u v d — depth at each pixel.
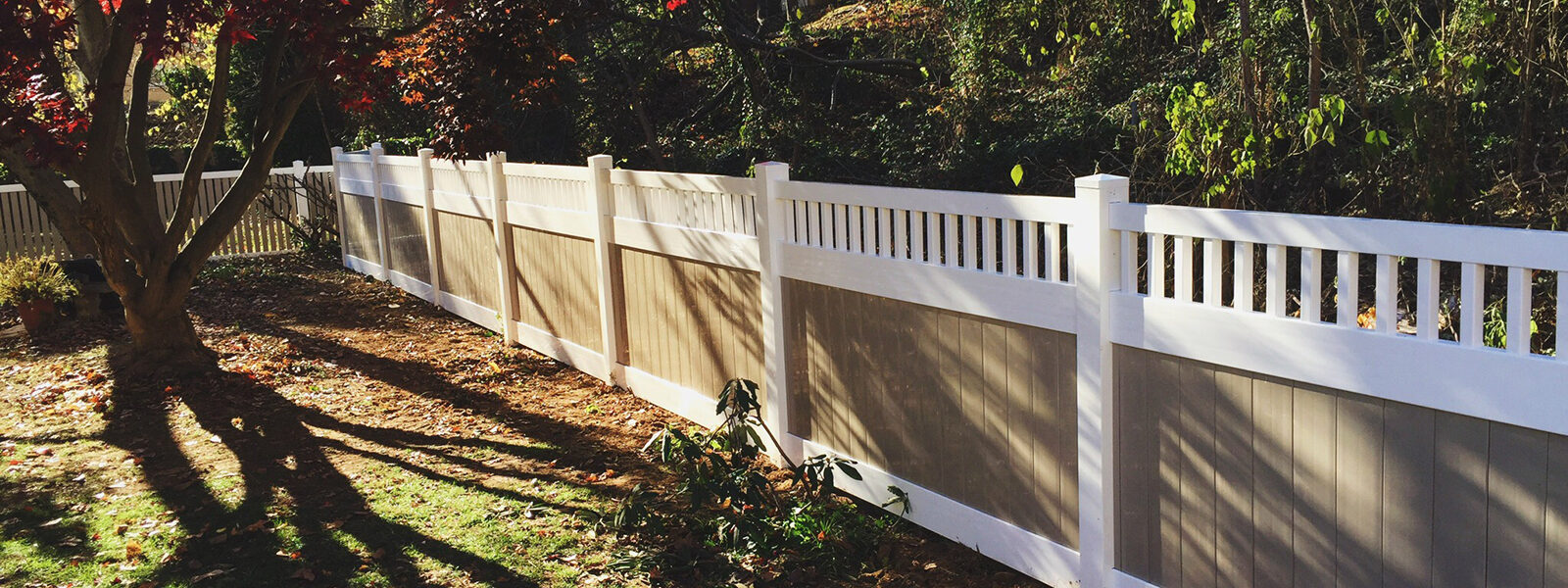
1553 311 6.99
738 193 6.70
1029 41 14.23
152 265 9.13
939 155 14.88
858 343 5.93
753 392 6.15
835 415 6.22
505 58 9.34
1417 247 3.42
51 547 5.58
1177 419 4.28
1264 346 3.86
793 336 6.45
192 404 8.39
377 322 11.59
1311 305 3.76
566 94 18.20
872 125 16.62
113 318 11.59
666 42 18.75
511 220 10.05
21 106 7.44
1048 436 4.84
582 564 5.27
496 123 9.98
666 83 20.34
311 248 16.47
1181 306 4.12
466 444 7.36
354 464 6.93
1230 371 4.05
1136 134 10.12
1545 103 8.51
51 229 15.20
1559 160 8.40
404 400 8.55
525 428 7.70
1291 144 9.31
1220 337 4.00
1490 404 3.28
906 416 5.68
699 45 19.19
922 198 5.27
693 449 5.70
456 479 6.60
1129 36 13.07
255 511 6.06
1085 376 4.52
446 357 9.99
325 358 10.00
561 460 6.96
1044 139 13.33
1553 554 3.24
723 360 7.20
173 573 5.22
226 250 16.25
